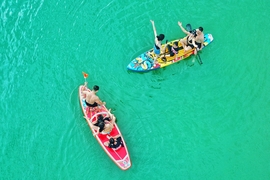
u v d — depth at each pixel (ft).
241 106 58.80
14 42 62.34
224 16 65.62
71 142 54.60
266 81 60.95
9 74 59.77
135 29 63.21
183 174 53.52
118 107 57.36
